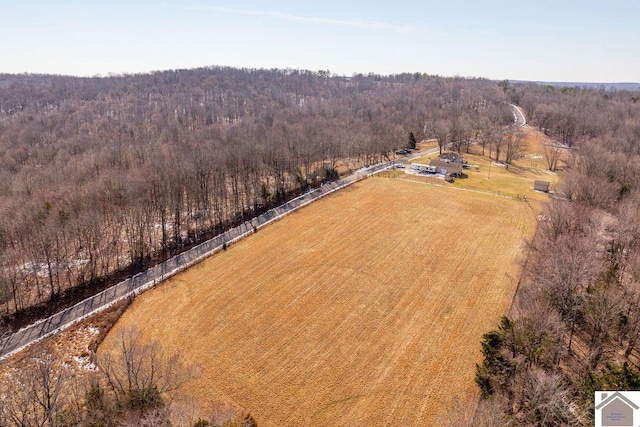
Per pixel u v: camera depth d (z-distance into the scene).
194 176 83.94
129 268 62.28
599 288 39.66
